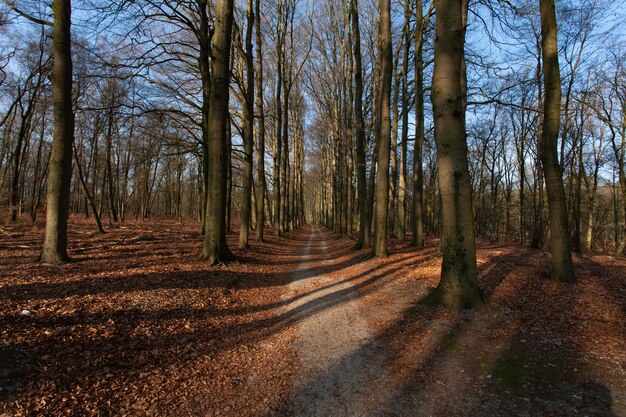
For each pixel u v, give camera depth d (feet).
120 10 32.09
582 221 110.63
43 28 50.39
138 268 28.73
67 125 28.73
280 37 76.69
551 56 26.71
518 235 146.00
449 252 21.01
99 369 13.03
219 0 34.22
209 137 35.83
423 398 11.77
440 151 21.04
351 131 66.44
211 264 34.06
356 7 52.70
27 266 26.32
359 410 11.30
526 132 80.48
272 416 11.13
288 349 16.74
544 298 22.02
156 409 11.38
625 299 21.12
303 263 45.75
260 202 65.51
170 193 147.95
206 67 47.70
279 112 77.56
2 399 10.30
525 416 10.43
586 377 12.36
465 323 18.30
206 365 14.88
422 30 50.83
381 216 43.34
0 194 73.87
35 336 14.19
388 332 18.13
